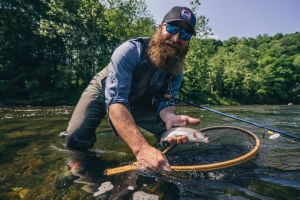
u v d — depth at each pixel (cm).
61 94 2764
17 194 229
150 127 416
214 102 4525
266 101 6216
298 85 6756
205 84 4588
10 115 1038
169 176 264
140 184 244
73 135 396
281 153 381
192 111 1283
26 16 3103
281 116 1195
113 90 294
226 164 284
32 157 350
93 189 234
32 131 579
